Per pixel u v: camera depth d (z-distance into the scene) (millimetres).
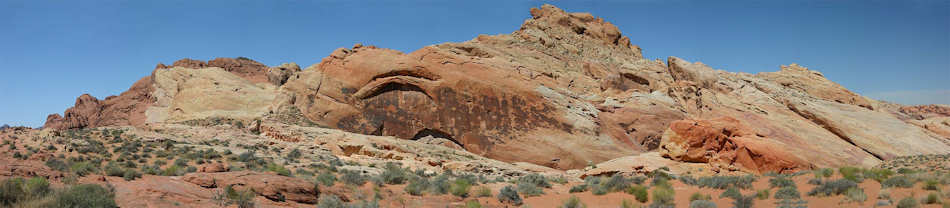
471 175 32281
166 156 30547
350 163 35906
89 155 28484
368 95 55531
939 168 39969
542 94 55500
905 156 51875
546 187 27000
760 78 67938
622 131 54656
